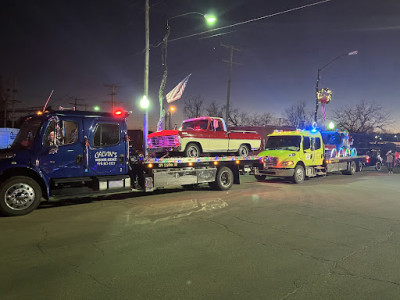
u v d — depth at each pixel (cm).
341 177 1820
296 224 693
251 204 915
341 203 959
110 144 885
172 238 576
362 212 830
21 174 768
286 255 496
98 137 866
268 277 412
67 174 815
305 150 1546
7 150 760
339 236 605
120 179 895
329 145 1795
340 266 452
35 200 757
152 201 941
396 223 713
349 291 374
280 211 826
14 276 407
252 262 464
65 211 793
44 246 526
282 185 1397
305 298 356
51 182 793
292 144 1539
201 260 470
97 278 403
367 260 478
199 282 394
